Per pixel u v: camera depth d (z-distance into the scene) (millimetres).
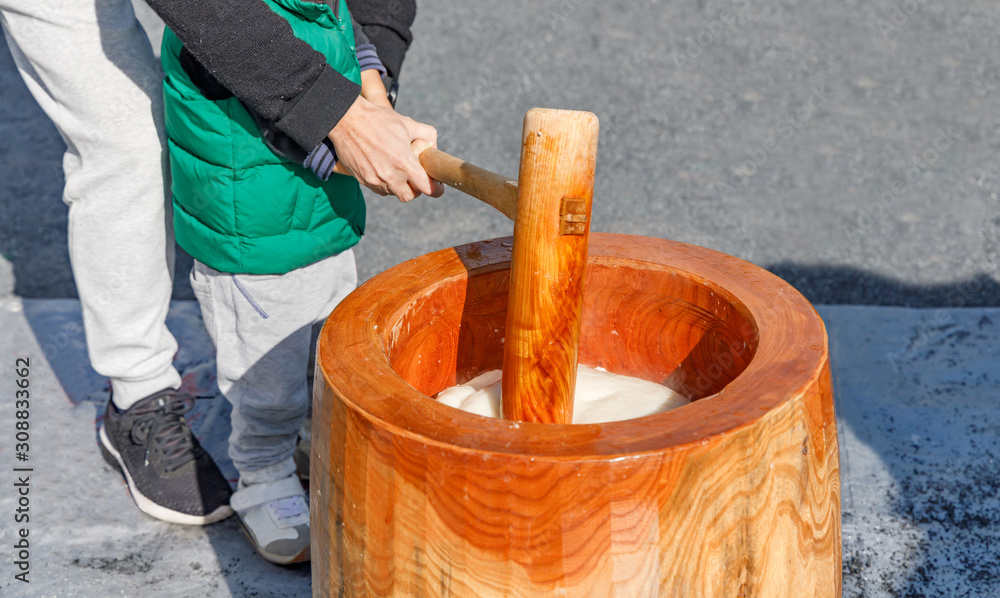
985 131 4465
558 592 935
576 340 1197
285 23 1421
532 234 1126
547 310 1150
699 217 3682
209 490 2016
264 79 1405
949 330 2717
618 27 5875
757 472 956
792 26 5926
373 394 1020
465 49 5461
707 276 1336
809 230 3576
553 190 1100
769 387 1004
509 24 5891
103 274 1865
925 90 4953
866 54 5457
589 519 909
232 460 2008
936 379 2471
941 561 1868
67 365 2584
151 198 1823
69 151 1816
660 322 1431
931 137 4418
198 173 1578
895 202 3805
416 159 1426
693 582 958
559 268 1134
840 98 4863
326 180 1647
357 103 1460
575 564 925
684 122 4586
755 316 1199
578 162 1097
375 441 975
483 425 955
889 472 2121
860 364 2555
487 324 1469
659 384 1469
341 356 1107
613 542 918
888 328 2738
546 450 904
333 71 1451
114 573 1867
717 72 5191
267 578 1866
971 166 4121
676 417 953
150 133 1759
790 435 986
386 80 1864
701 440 908
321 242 1688
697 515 933
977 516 1984
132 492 2049
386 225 3609
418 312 1309
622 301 1454
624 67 5242
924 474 2115
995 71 5188
